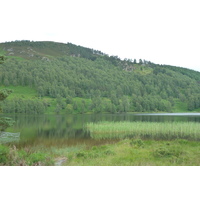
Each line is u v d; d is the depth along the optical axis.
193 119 96.06
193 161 17.72
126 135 42.84
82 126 67.38
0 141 35.44
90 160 19.50
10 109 172.12
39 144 33.16
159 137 39.50
